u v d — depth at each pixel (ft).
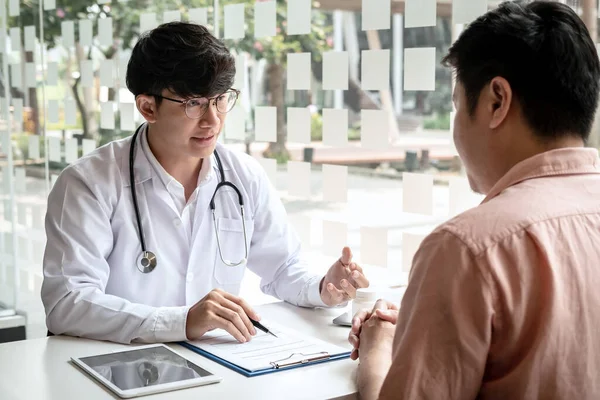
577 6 5.44
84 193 5.83
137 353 5.00
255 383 4.52
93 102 10.27
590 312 3.06
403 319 3.21
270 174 7.75
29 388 4.43
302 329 5.76
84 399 4.26
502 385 3.06
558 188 3.16
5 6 10.74
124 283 5.98
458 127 3.44
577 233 3.08
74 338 5.47
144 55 5.69
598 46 5.42
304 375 4.67
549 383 3.05
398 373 3.09
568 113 3.21
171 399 4.26
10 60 11.21
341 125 6.90
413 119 6.51
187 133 5.79
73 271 5.60
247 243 6.46
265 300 8.96
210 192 6.25
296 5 7.18
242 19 7.88
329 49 8.62
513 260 2.99
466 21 5.82
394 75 7.11
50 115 10.90
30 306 11.11
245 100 8.16
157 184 6.04
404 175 6.45
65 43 10.59
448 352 3.02
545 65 3.15
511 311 2.96
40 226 11.00
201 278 6.22
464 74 3.36
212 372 4.61
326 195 7.06
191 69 5.54
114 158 6.07
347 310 6.30
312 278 6.39
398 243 6.55
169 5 8.92
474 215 3.11
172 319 5.30
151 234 6.00
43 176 11.05
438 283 3.05
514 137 3.26
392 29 8.16
